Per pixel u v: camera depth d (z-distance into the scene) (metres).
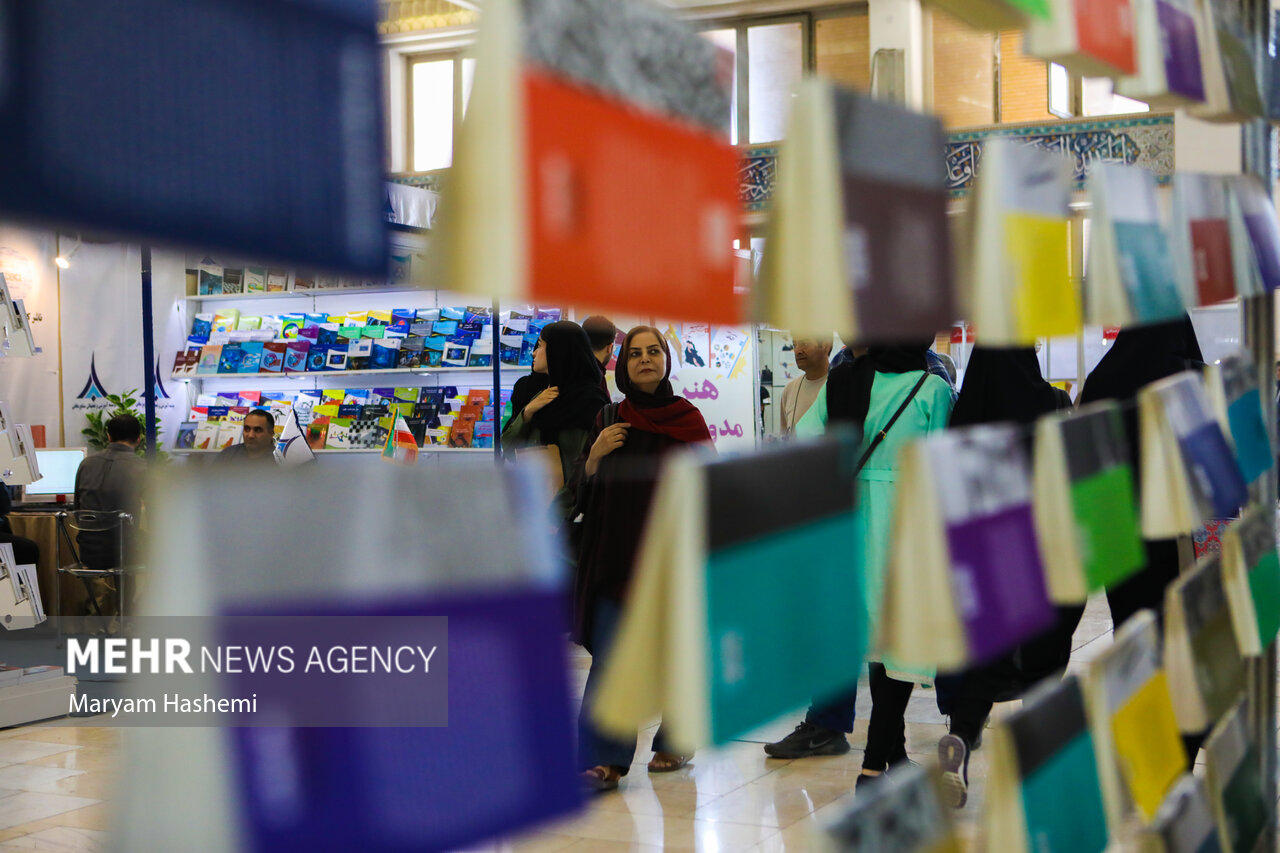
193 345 7.98
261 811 0.41
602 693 0.54
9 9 0.33
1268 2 1.55
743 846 2.86
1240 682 1.40
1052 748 0.87
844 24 7.40
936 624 0.73
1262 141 1.61
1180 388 1.29
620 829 3.00
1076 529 0.96
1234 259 1.40
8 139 0.33
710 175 0.58
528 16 0.46
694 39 0.57
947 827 0.77
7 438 5.73
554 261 0.47
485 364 7.20
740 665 0.57
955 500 0.77
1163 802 1.08
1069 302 0.96
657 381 2.86
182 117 0.38
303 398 7.56
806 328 0.63
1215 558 1.40
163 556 0.40
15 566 6.03
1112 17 1.00
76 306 8.16
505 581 0.48
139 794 0.40
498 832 0.47
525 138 0.46
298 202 0.41
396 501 0.45
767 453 0.60
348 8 0.44
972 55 6.14
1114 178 1.04
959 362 5.46
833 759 3.71
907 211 0.72
